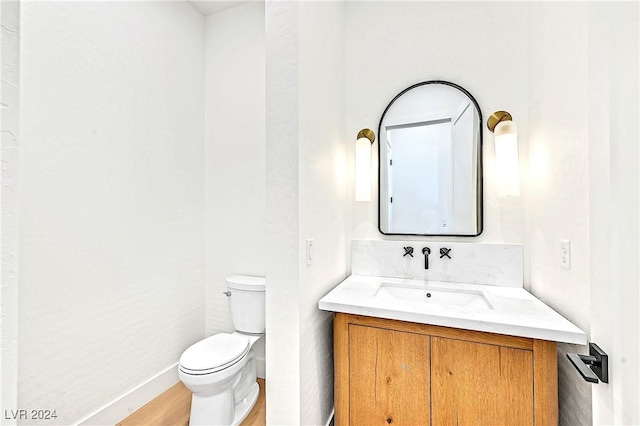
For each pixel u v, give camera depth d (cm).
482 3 169
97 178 158
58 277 140
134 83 179
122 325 170
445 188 173
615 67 52
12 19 55
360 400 133
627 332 49
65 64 144
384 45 187
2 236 54
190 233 219
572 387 118
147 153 187
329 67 165
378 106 188
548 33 134
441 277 172
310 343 138
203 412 154
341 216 183
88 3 155
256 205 215
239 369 159
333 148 170
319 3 151
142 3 185
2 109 54
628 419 49
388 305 130
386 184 185
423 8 179
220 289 227
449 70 174
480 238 168
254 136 216
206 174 233
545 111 137
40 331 133
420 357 124
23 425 127
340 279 180
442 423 120
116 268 167
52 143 139
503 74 163
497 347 113
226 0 219
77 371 147
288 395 128
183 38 215
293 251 127
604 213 57
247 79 219
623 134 50
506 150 147
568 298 118
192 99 222
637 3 46
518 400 110
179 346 208
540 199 143
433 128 176
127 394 171
